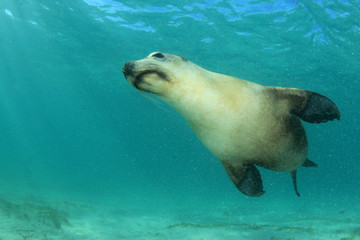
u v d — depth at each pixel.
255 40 15.84
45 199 15.15
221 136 2.66
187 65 2.62
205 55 19.00
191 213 15.39
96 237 8.05
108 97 39.25
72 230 8.55
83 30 17.78
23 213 9.31
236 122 2.59
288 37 15.08
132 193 27.80
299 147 3.10
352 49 15.68
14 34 21.62
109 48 20.20
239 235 8.48
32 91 44.09
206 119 2.60
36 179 30.78
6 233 6.77
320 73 20.45
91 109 53.00
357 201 22.55
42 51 24.27
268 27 14.20
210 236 8.35
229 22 14.16
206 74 2.71
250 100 2.70
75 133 100.81
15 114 74.81
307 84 23.98
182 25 15.08
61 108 56.59
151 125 58.84
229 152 2.77
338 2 11.52
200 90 2.52
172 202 21.62
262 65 19.83
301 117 2.97
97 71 27.17
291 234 8.54
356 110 32.16
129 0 13.26
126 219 12.42
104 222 10.99
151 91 2.58
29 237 6.72
